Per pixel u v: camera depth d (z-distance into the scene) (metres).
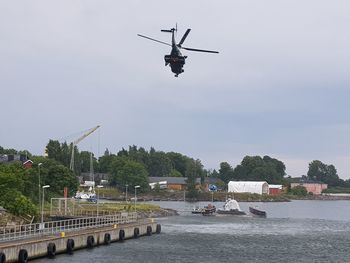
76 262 84.75
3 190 124.38
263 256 102.12
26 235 88.88
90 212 159.12
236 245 119.25
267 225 182.62
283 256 102.94
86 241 102.75
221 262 93.19
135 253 99.25
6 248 76.31
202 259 95.75
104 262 87.06
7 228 96.06
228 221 198.38
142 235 132.38
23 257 79.88
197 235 140.50
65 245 94.12
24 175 157.38
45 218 137.88
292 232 156.50
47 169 199.62
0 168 138.88
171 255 98.88
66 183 198.00
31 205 125.31
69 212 152.88
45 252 87.75
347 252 110.44
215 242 124.19
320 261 97.62
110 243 112.81
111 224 123.12
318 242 129.12
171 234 141.25
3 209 118.12
